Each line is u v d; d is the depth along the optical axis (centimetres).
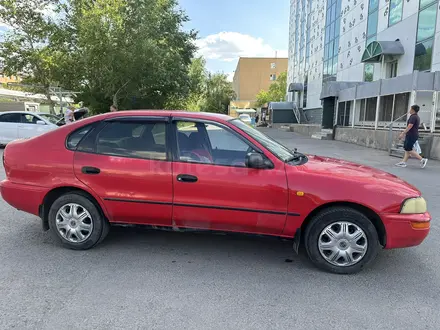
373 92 1634
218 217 367
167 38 2305
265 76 8581
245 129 395
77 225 397
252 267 368
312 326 267
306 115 3594
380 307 295
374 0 1969
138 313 280
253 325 267
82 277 338
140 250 406
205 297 306
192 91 2822
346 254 351
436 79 1277
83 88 2186
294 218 352
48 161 394
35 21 1983
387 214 339
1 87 3027
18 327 260
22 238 434
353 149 1521
